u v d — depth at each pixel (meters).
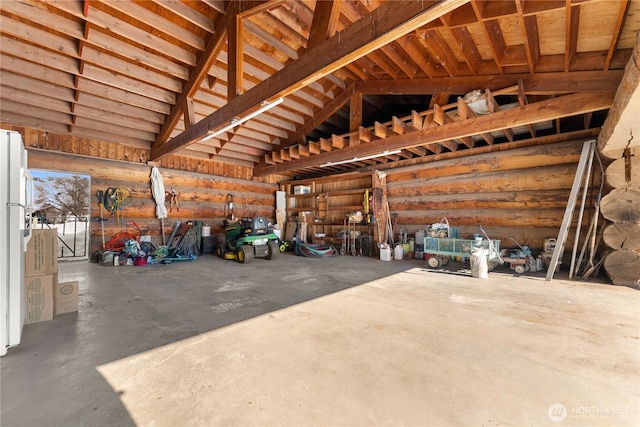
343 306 3.27
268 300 3.51
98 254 6.09
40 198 7.91
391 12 2.21
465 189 6.42
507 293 3.77
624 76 2.81
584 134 5.18
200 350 2.22
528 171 5.66
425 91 5.05
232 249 6.79
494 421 1.45
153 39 4.32
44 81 4.62
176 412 1.53
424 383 1.78
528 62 3.65
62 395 1.66
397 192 7.62
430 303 3.36
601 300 3.44
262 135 7.56
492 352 2.17
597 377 1.84
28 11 3.50
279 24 4.56
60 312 3.00
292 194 9.67
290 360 2.07
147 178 7.05
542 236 5.52
